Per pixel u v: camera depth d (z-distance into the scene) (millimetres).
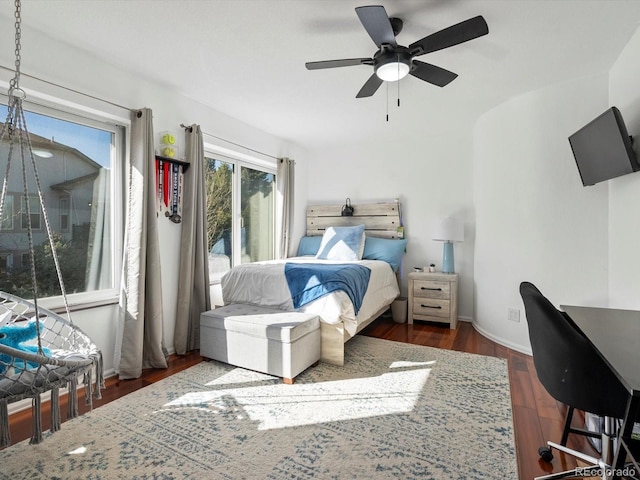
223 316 2781
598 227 2701
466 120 3869
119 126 2773
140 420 1993
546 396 2299
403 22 2045
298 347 2555
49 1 1855
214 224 3852
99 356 1569
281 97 3215
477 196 3814
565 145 2846
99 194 2684
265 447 1742
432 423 1958
